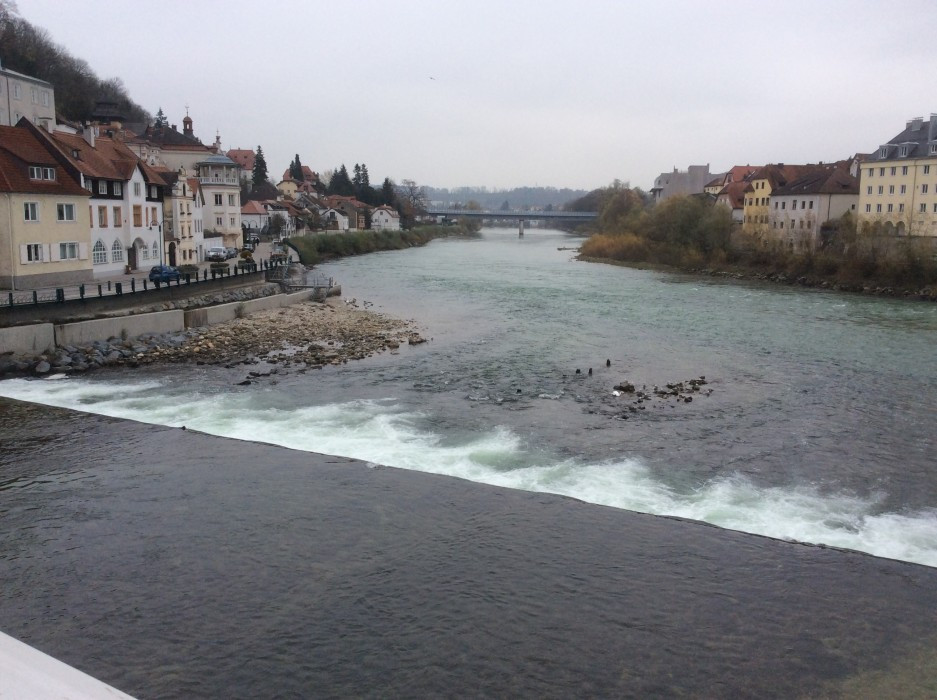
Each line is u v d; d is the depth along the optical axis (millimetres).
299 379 33875
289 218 143625
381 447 24375
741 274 87312
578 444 24953
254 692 12539
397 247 152750
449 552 17250
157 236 66375
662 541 17906
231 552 17172
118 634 14031
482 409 29031
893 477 22422
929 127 91500
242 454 23516
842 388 32781
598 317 53281
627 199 157750
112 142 66375
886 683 12914
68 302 38594
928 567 16875
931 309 59344
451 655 13539
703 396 31250
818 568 16719
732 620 14711
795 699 12508
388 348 41281
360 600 15258
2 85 83688
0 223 45938
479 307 58562
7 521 18688
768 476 22359
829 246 85250
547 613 14867
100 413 27859
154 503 19797
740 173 154625
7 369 33906
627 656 13578
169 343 40688
